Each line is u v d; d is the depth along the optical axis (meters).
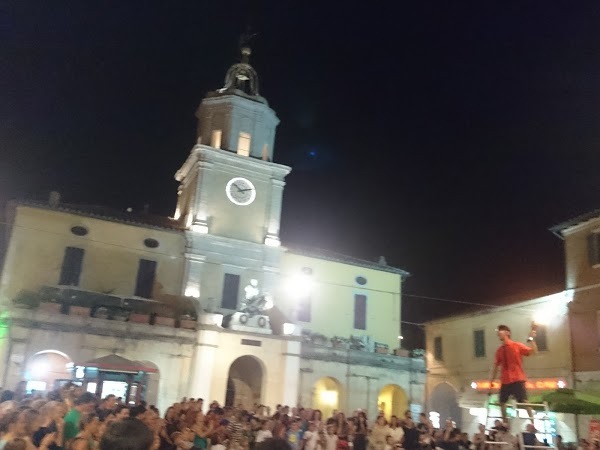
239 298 33.16
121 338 26.72
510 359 10.83
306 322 35.41
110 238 31.42
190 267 32.31
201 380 27.48
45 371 25.73
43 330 25.39
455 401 38.62
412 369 33.94
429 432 18.77
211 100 36.59
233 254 33.72
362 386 32.25
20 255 29.19
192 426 12.84
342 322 36.41
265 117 37.25
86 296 29.25
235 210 34.53
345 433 19.50
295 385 29.66
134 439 3.33
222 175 34.81
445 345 39.53
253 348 29.58
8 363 24.42
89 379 23.52
